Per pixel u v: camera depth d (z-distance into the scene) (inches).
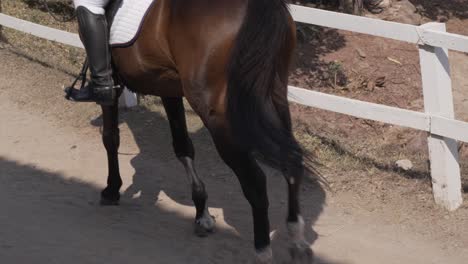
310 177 251.8
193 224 235.3
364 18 247.1
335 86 399.5
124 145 293.4
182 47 188.2
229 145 185.0
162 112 316.5
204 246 220.4
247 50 174.9
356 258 215.0
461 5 512.4
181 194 257.3
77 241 219.1
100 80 212.2
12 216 235.9
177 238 225.5
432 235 224.8
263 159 177.6
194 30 184.4
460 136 225.1
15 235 221.3
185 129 231.0
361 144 282.0
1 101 336.8
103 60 211.0
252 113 175.3
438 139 231.0
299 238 201.8
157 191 259.3
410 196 241.3
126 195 256.7
